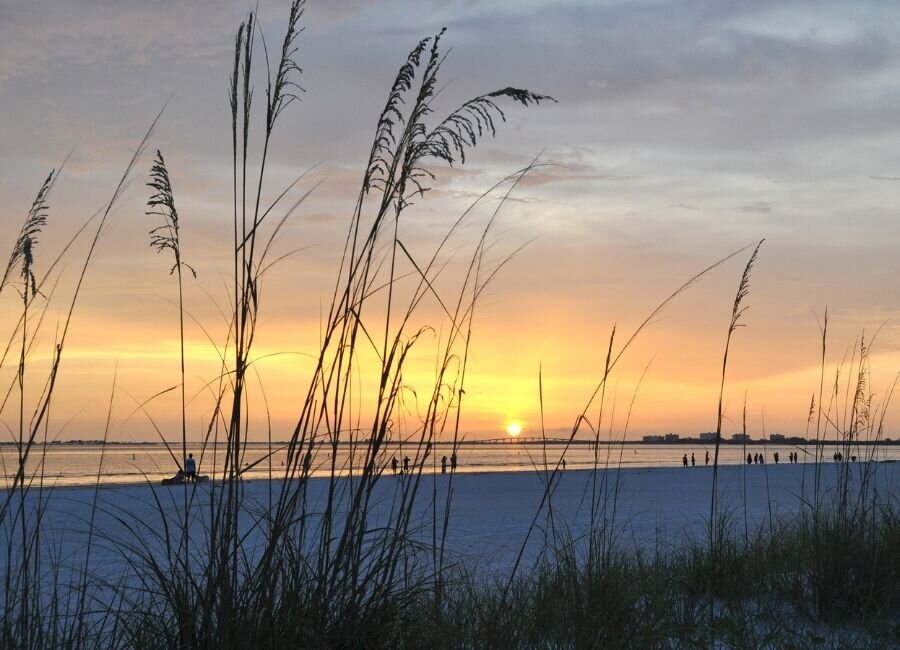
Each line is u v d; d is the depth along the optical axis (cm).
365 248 331
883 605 437
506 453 10756
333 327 324
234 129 315
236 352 302
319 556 311
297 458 311
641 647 342
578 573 411
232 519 297
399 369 328
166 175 327
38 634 302
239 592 300
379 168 326
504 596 344
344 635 302
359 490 314
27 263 335
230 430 297
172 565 311
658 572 476
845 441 550
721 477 3497
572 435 422
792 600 476
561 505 1725
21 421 326
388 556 325
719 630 391
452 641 321
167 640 298
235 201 314
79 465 6481
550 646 344
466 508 1650
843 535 491
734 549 528
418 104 317
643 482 3094
